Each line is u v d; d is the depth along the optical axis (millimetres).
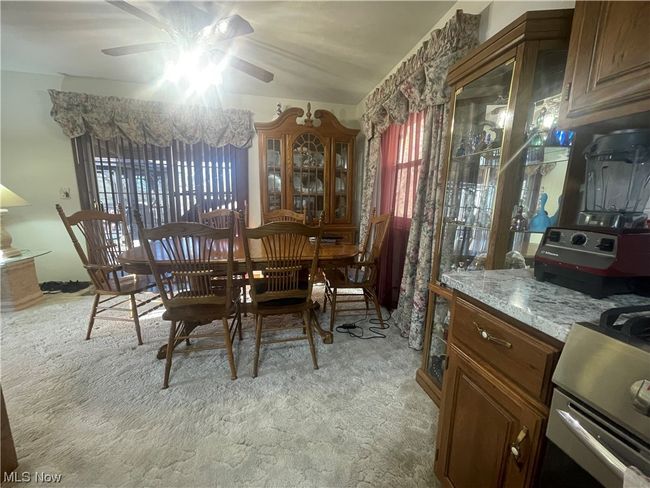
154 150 3305
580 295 782
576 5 875
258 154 3445
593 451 500
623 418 463
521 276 985
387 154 2908
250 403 1502
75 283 3229
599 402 498
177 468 1142
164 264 1618
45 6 1819
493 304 778
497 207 1202
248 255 1639
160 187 3367
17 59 2621
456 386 931
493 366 776
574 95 896
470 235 1575
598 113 832
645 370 438
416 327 2002
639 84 709
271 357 1935
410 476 1127
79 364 1817
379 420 1398
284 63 2551
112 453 1200
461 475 909
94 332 2227
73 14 1903
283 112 3154
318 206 3410
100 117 2994
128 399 1519
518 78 1092
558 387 592
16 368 1771
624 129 890
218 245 2195
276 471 1137
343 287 2309
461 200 1578
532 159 1167
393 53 2346
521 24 1049
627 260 729
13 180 3041
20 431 1300
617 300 739
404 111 2381
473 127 1510
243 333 2264
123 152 3223
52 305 2732
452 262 1598
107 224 2479
